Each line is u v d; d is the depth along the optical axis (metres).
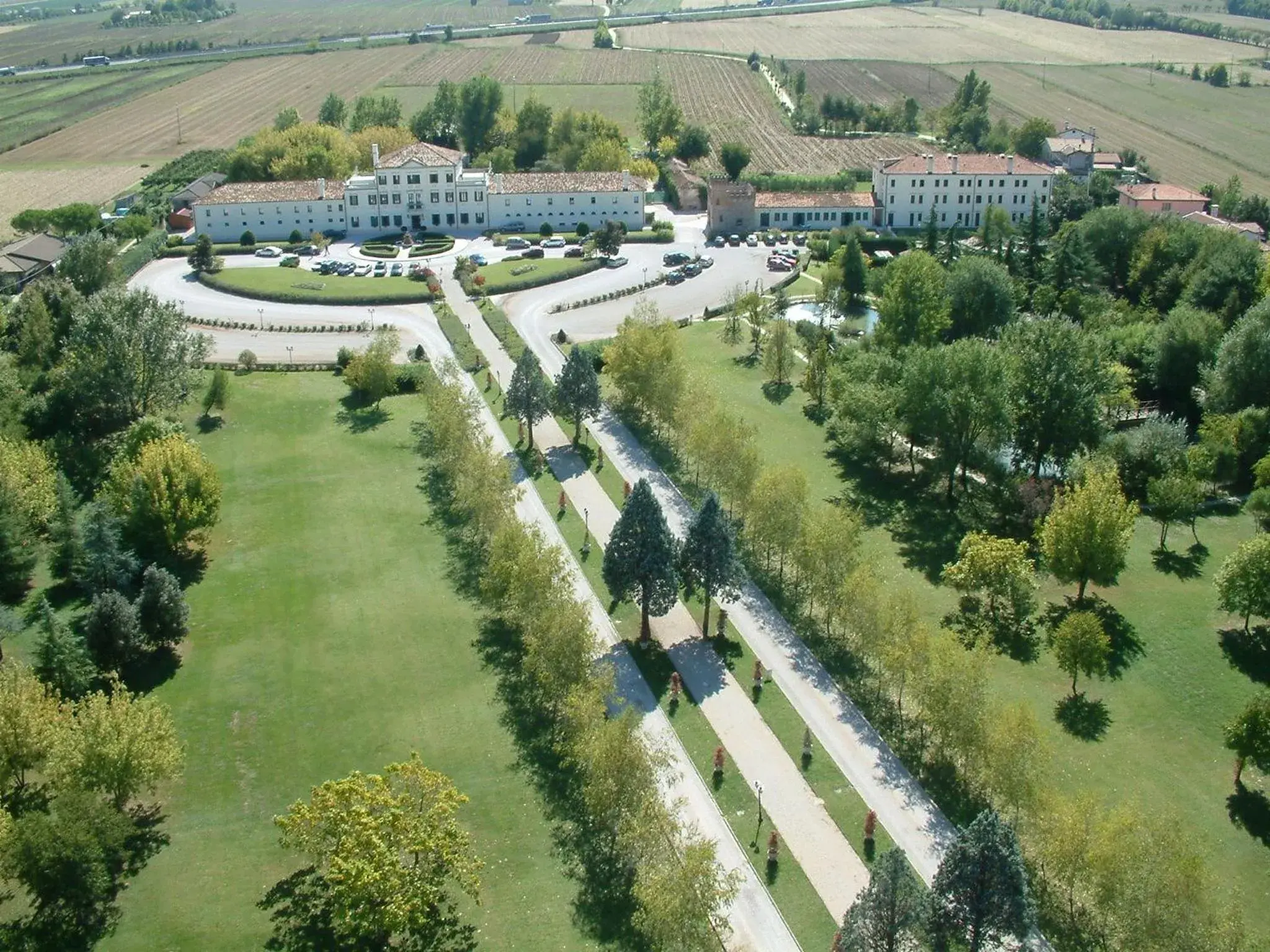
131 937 83.38
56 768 90.19
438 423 148.00
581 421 166.38
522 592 108.06
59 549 130.00
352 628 120.44
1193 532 139.12
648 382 162.75
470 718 106.88
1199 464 143.75
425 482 152.12
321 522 141.38
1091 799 83.94
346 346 198.50
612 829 91.88
